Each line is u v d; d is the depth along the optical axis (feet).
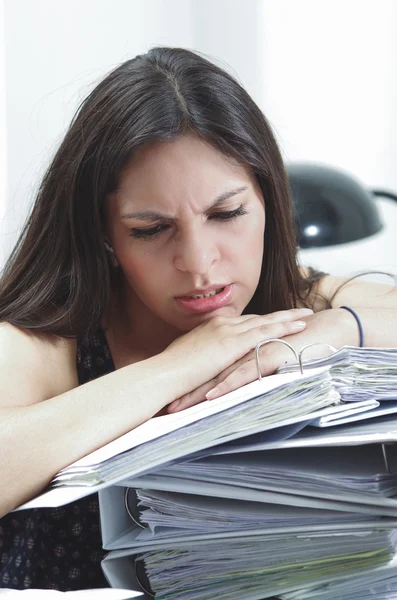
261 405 2.40
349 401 2.55
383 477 2.31
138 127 3.34
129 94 3.44
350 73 9.42
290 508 2.39
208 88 3.47
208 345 3.17
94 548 3.43
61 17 7.66
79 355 3.96
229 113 3.46
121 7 8.16
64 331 3.85
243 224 3.55
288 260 4.14
